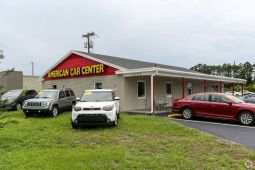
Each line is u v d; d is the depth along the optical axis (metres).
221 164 7.02
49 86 26.83
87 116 12.48
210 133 11.95
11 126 13.20
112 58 25.77
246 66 101.75
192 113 16.45
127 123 13.86
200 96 16.39
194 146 9.09
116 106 13.95
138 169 6.60
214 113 15.57
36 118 16.81
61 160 7.26
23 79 35.88
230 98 15.41
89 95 14.34
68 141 9.91
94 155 7.72
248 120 14.37
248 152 8.28
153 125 13.19
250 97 23.25
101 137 10.51
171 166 6.83
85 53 24.45
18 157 7.58
